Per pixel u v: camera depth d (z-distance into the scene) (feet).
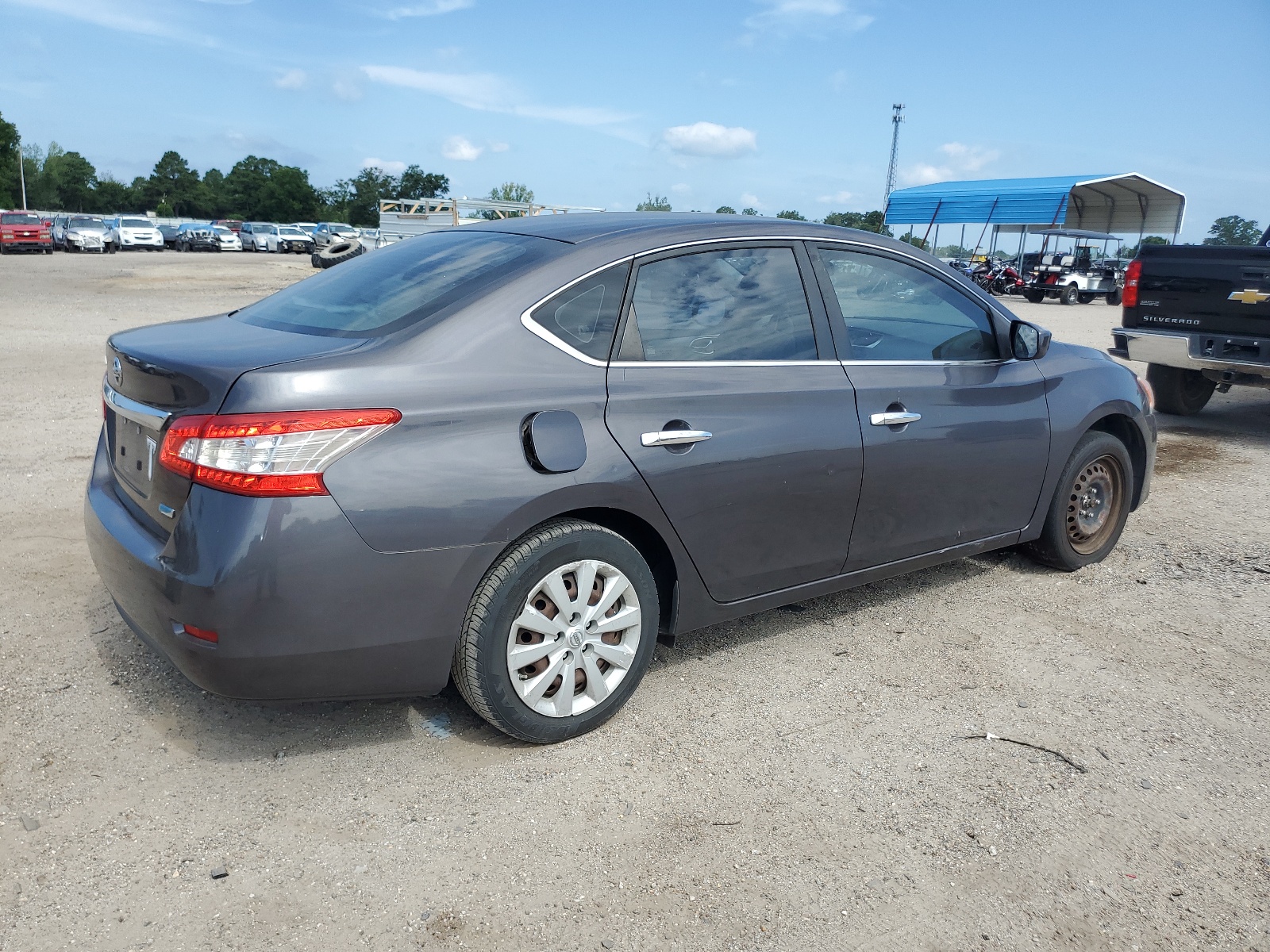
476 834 8.37
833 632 12.92
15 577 13.52
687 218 11.16
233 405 7.96
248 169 470.39
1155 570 15.67
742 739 10.11
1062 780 9.51
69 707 10.16
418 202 93.76
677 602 10.45
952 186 112.68
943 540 12.92
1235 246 24.56
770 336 10.94
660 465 9.72
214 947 6.93
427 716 10.38
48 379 30.22
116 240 155.22
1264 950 7.29
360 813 8.61
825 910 7.54
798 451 10.79
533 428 8.89
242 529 7.87
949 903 7.68
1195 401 30.12
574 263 9.73
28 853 7.86
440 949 7.00
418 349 8.73
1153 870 8.18
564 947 7.06
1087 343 48.83
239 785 8.96
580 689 9.98
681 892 7.70
